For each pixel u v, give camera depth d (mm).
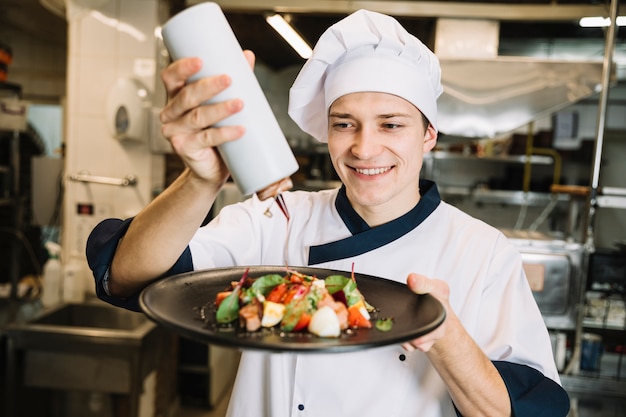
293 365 1112
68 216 3088
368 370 1052
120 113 2883
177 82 712
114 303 1021
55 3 3053
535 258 2451
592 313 2514
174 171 3375
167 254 901
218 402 3785
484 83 3219
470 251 1102
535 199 5449
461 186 6137
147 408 2963
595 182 2432
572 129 5801
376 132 988
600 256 2426
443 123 3305
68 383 2469
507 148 5492
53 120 5840
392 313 861
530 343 1031
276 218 1246
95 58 3020
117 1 2973
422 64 1022
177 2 3184
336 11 3289
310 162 5488
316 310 790
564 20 3389
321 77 1084
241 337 737
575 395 2316
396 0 3396
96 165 3070
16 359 2471
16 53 5637
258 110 730
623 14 2797
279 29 3363
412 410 1043
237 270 1021
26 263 4348
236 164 739
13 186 3195
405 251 1106
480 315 1062
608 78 2428
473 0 3449
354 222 1144
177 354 3580
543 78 3178
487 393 868
